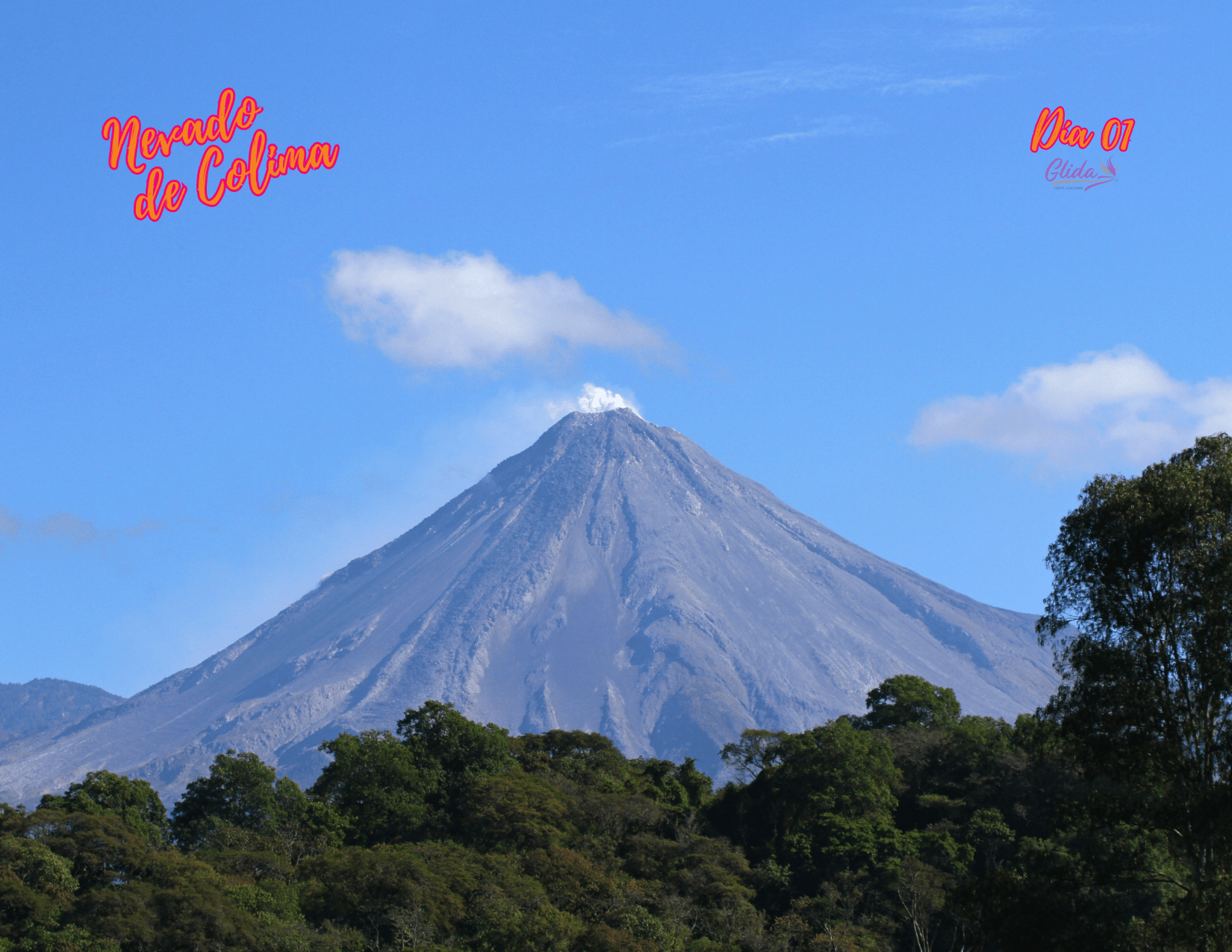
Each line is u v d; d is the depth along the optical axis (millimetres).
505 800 117875
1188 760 45531
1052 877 48094
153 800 120438
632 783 135500
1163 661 46406
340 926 93375
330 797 126062
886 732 134750
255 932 87375
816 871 106625
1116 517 47000
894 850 105625
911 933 94500
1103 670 46969
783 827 120188
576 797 123375
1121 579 47219
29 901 86438
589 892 100250
